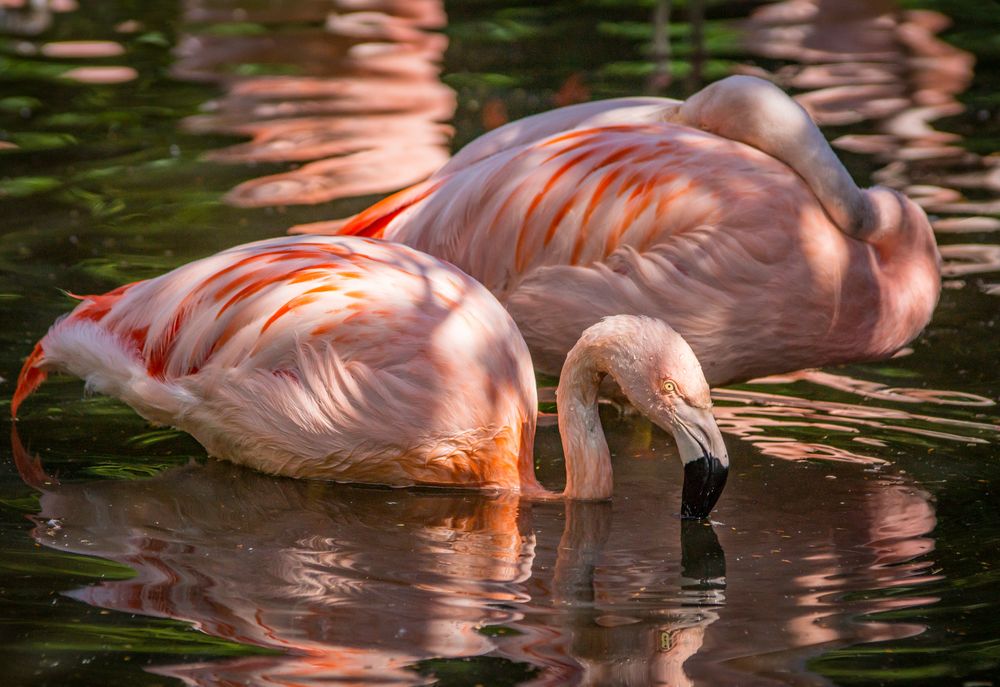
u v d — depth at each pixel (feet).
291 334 26.21
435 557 23.20
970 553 23.29
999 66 55.42
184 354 26.63
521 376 27.43
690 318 29.27
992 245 38.19
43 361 27.91
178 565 22.56
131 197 40.98
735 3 66.54
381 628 20.25
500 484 27.02
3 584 21.58
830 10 64.18
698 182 29.48
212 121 48.34
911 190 41.75
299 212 39.37
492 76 53.98
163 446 28.27
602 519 25.29
